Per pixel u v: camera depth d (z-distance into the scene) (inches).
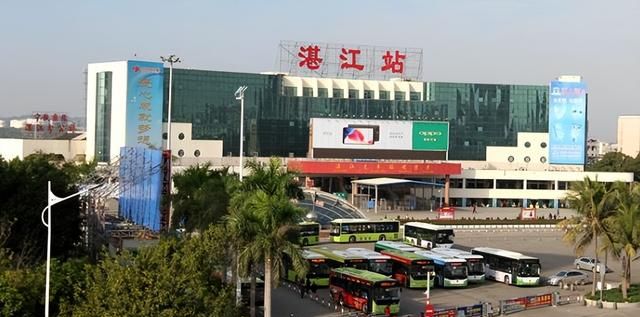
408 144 5885.8
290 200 1818.4
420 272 2650.1
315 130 5703.7
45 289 1362.0
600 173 6127.0
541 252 3624.5
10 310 1323.8
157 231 2593.5
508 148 6451.8
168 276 1243.8
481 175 6112.2
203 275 1391.5
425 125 5920.3
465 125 6407.5
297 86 6028.5
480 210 5792.3
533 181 6200.8
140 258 1327.5
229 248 1726.1
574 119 6323.8
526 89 6471.5
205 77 5713.6
